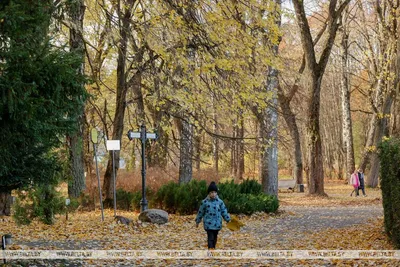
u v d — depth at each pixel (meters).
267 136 20.45
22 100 6.58
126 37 16.23
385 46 38.91
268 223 17.73
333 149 66.19
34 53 6.96
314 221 18.30
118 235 13.70
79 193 20.27
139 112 23.77
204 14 14.15
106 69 30.06
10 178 7.95
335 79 60.34
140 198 20.91
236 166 32.38
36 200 14.05
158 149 26.36
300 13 29.05
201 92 16.44
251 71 15.58
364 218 18.92
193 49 15.39
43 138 7.58
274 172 25.02
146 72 17.53
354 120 68.19
